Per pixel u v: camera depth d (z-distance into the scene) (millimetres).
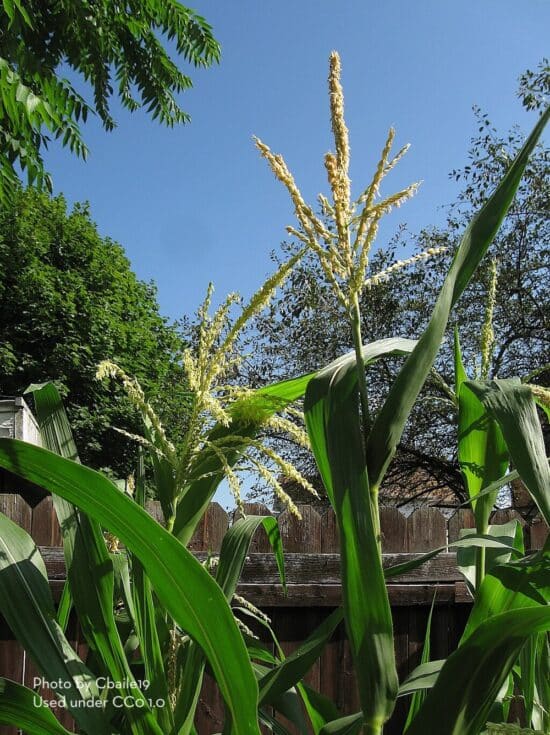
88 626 1317
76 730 2512
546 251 9992
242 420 1450
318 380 1295
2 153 5812
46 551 2957
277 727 1727
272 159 1239
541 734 1136
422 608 3342
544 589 1309
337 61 1277
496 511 3711
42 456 1001
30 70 6387
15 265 17328
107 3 8031
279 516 3285
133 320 19828
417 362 1246
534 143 1340
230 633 1062
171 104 9328
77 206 20562
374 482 1213
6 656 2836
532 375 1354
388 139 1220
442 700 1148
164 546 1021
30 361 16344
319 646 1344
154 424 1358
